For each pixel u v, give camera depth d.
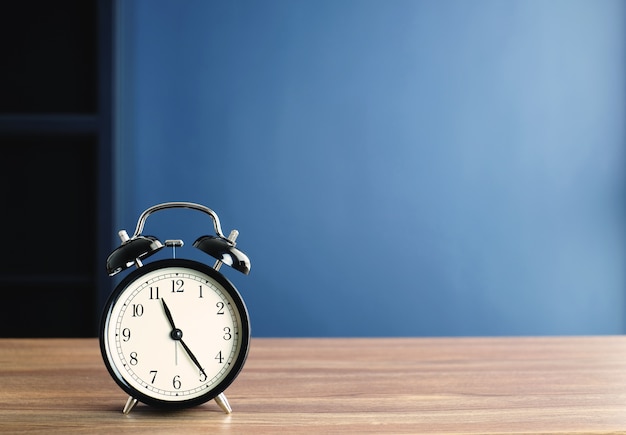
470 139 3.94
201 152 3.88
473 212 3.96
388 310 3.94
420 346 1.50
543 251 3.98
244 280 3.90
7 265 3.71
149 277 0.99
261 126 3.90
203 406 1.01
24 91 3.65
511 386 1.13
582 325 3.99
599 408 1.00
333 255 3.93
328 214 3.93
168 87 3.86
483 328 3.97
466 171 3.94
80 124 3.38
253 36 3.88
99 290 3.40
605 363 1.31
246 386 1.13
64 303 3.74
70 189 3.74
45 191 3.73
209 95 3.88
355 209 3.93
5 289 3.71
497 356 1.38
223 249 0.99
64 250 3.74
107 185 3.38
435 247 3.95
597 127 3.97
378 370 1.25
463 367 1.28
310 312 3.92
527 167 3.96
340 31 3.90
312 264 3.92
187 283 0.99
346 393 1.08
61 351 1.43
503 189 3.96
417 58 3.92
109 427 0.91
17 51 3.65
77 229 3.75
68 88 3.67
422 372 1.24
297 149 3.91
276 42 3.89
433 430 0.90
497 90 3.94
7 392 1.09
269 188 3.91
